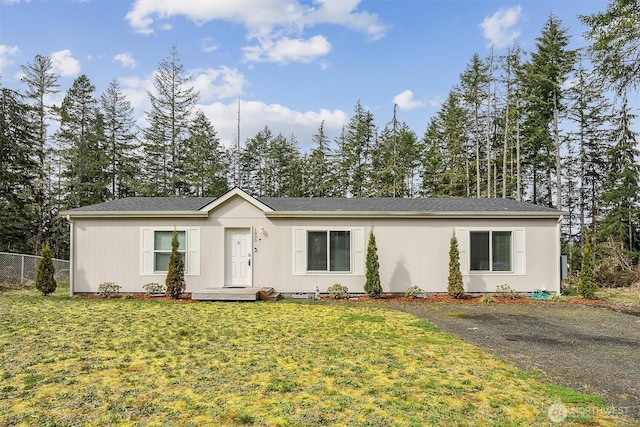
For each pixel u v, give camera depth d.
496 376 5.03
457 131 30.25
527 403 4.17
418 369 5.29
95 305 10.76
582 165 27.41
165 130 30.14
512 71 25.75
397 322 8.62
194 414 3.84
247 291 11.91
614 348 6.55
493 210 13.06
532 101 24.66
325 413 3.88
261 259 13.04
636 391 4.60
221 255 13.03
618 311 10.35
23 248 25.45
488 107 27.28
